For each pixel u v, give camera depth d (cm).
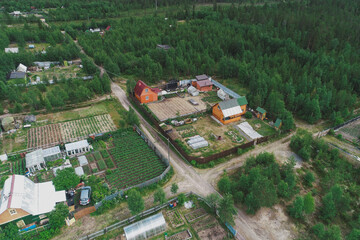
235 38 12925
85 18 19525
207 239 4344
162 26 16112
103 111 8419
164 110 8388
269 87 8831
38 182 5409
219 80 10906
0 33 13588
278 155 6462
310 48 12875
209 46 12862
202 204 5028
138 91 8775
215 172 5884
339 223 4819
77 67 11944
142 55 11894
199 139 6819
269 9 18125
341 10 17575
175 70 11100
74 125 7606
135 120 7244
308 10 18038
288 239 4434
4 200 4319
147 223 4341
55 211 4378
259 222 4722
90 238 4281
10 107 8431
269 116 8056
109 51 12606
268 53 12438
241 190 5144
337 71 9638
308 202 4669
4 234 4122
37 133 7175
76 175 5228
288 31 13788
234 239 4356
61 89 9019
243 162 6212
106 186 5231
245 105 8069
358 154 6538
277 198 5053
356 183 5756
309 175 5591
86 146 6300
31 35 14700
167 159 5919
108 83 9544
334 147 6706
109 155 6334
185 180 5628
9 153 6266
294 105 8294
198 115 8156
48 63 11981
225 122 7706
